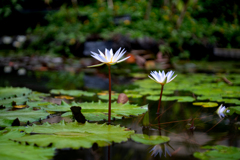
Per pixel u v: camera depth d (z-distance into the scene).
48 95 2.27
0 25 9.31
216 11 10.20
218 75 4.16
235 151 0.97
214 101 2.11
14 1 8.76
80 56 6.96
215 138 1.15
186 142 1.10
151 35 6.96
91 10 9.20
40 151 0.92
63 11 8.59
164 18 8.38
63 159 0.90
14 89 2.39
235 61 7.16
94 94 2.39
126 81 3.53
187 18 8.90
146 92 2.57
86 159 0.90
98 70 5.09
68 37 7.16
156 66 5.79
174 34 7.02
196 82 3.33
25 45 8.30
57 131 1.16
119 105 1.77
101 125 1.28
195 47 7.21
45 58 6.85
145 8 9.16
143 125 1.37
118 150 1.00
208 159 0.89
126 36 6.46
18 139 1.04
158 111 1.70
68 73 4.50
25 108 1.61
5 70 4.87
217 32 8.43
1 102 1.83
